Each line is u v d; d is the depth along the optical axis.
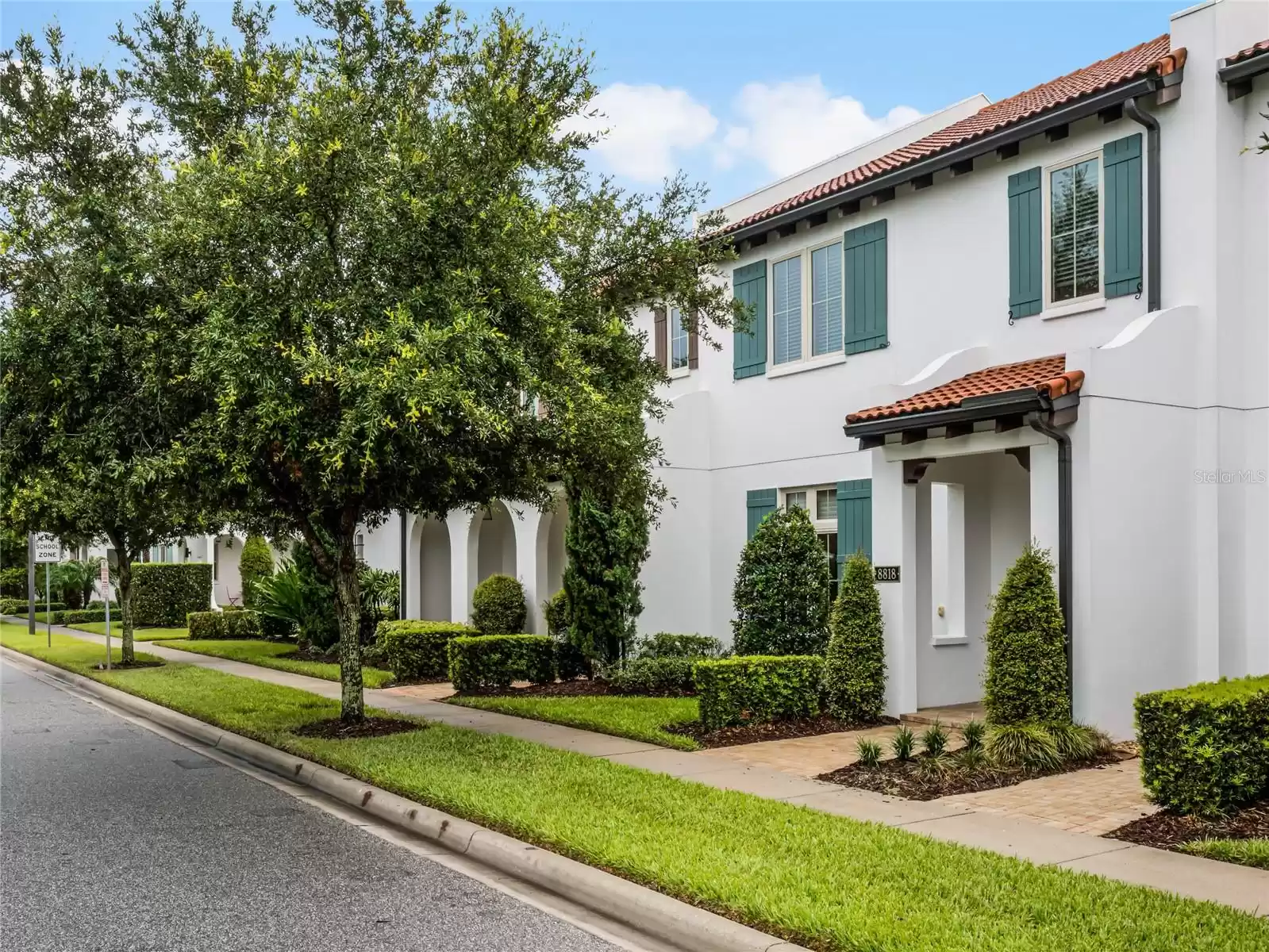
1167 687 10.23
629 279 12.42
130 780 9.90
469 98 10.28
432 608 24.73
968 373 12.18
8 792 9.36
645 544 14.99
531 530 18.84
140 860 7.09
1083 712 9.69
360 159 9.61
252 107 10.49
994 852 6.48
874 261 13.80
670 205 12.64
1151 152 10.85
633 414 11.16
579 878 6.23
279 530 13.39
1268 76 10.38
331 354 9.52
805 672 11.59
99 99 10.55
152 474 8.70
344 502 11.03
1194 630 10.50
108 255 9.51
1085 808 7.68
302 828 7.99
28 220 9.79
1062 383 9.62
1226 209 10.53
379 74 10.50
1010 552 12.55
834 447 14.15
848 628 11.48
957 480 12.66
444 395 8.48
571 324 10.59
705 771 9.15
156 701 14.80
